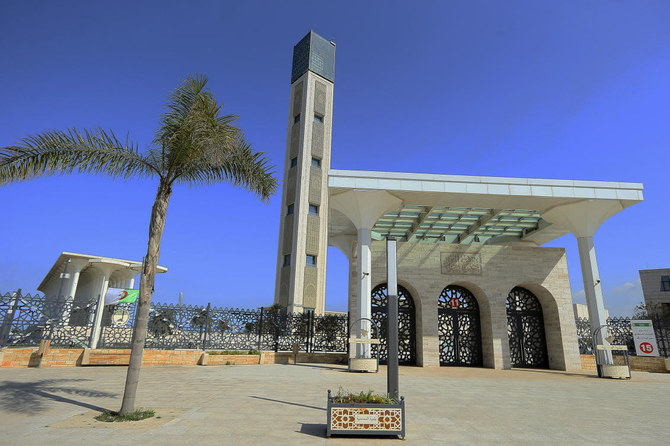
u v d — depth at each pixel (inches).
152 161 320.8
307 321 772.6
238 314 712.4
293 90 1752.0
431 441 217.9
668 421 289.0
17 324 531.2
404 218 868.6
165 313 642.8
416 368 706.8
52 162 289.4
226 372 530.3
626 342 823.1
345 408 223.8
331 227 938.7
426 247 792.3
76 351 538.0
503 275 789.2
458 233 973.2
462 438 225.8
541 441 223.0
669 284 1528.1
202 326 672.4
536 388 474.3
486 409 319.3
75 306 579.8
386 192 676.1
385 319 795.4
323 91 1713.8
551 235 921.5
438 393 404.2
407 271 773.9
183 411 274.7
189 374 494.0
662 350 797.2
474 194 676.1
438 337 760.3
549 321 806.5
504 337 759.7
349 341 616.4
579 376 656.4
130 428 227.8
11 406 276.7
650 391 473.1
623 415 310.0
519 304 831.7
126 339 614.5
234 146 310.3
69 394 327.0
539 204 725.9
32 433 213.5
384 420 223.8
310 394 363.9
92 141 303.3
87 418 249.3
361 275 670.5
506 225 909.8
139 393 345.4
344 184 665.0
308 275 1441.9
